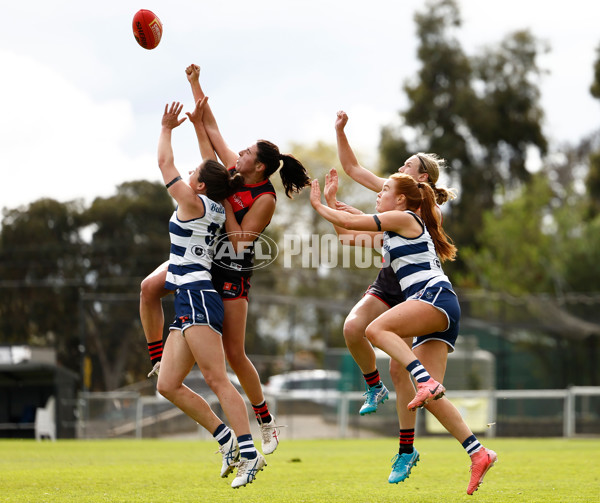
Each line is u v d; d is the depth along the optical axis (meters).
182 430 65.50
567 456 36.94
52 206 112.25
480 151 155.12
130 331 69.56
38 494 22.08
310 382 97.44
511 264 123.00
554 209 134.62
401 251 20.12
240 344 21.25
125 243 112.69
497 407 69.19
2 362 75.19
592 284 115.25
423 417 64.69
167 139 20.56
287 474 28.38
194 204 20.05
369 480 26.14
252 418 65.56
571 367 83.75
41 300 110.81
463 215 146.75
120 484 24.91
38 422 64.88
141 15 22.38
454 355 76.88
